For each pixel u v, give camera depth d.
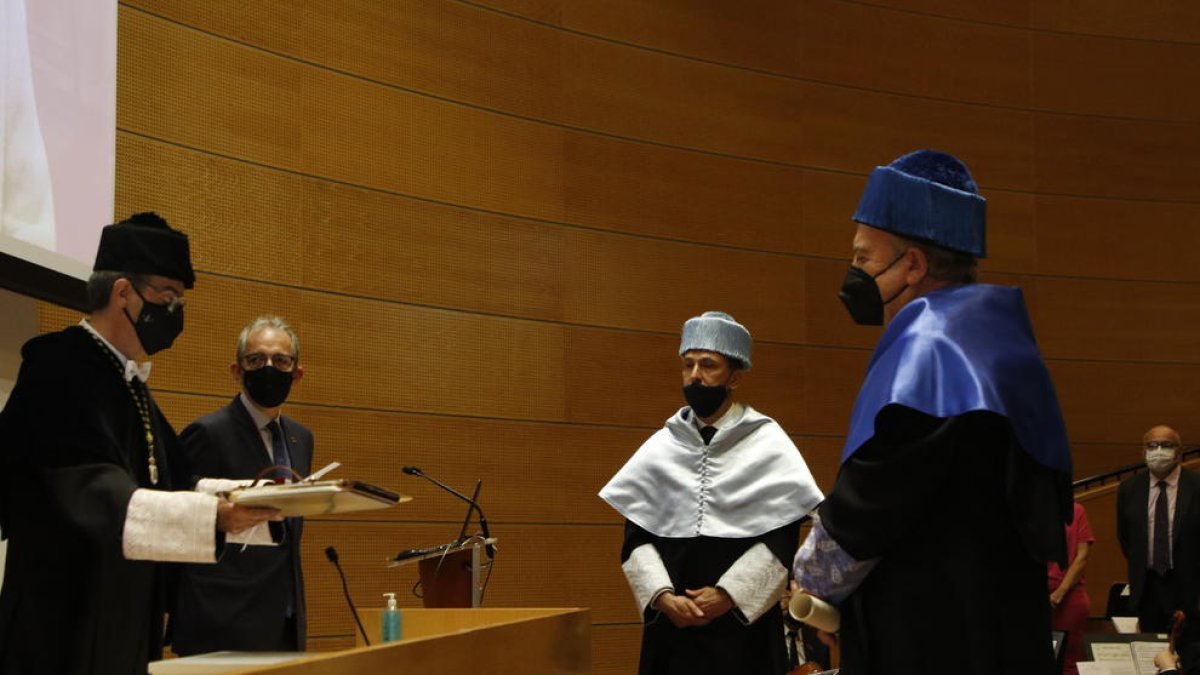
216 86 7.04
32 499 2.77
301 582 4.76
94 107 5.55
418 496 7.76
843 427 9.77
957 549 2.60
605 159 9.02
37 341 2.88
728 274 9.46
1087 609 8.64
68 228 5.25
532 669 3.75
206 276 6.88
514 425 8.28
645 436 8.88
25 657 2.71
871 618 2.66
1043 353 10.91
